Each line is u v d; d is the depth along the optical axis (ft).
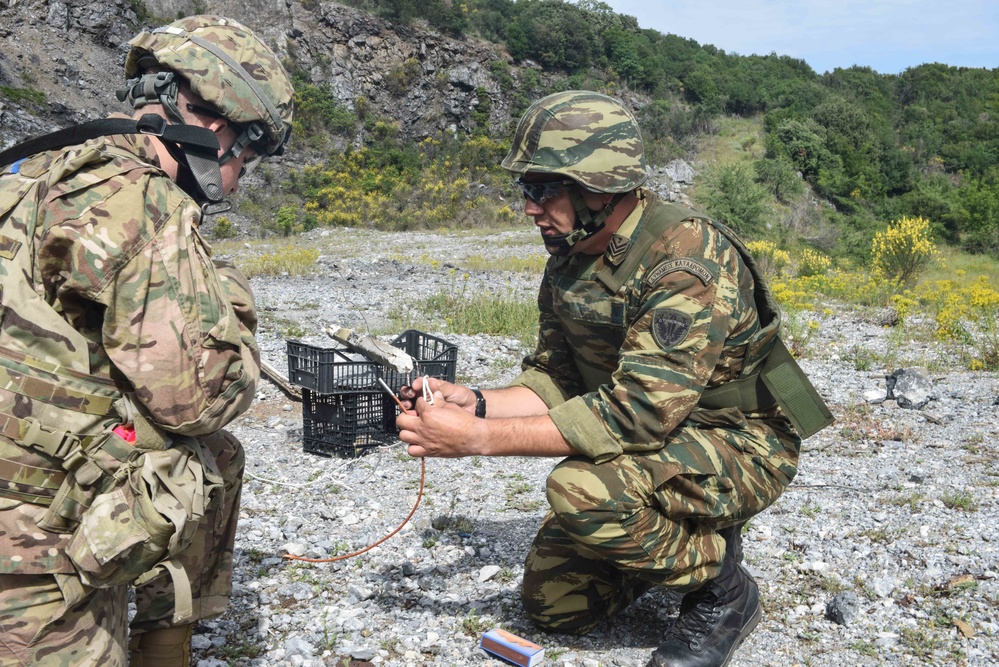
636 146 8.07
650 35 178.70
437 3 148.97
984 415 19.15
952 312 29.12
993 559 11.07
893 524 12.47
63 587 5.49
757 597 8.91
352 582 10.52
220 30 6.69
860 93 185.68
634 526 7.76
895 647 9.03
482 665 8.64
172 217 5.75
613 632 9.36
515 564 11.12
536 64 160.86
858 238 108.06
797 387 8.45
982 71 205.67
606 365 8.84
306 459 15.74
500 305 34.55
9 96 91.81
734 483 8.27
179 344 5.66
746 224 104.32
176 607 6.06
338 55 138.62
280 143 7.02
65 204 5.42
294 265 50.01
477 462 15.75
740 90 155.63
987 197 122.21
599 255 8.38
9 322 5.28
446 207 111.45
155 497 5.73
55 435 5.39
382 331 29.55
